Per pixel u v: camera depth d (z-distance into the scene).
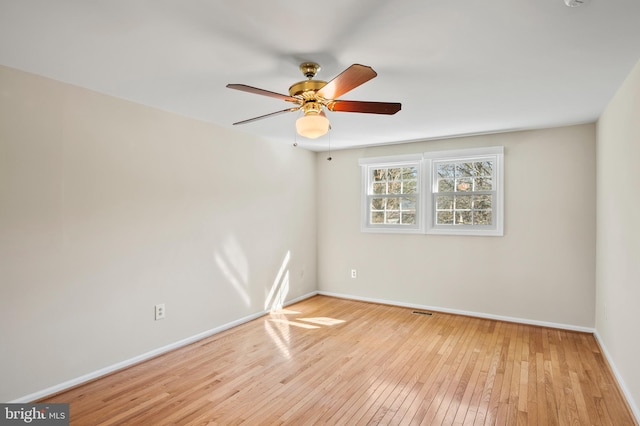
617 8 1.67
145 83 2.70
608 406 2.45
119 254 3.03
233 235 4.14
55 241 2.63
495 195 4.41
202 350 3.44
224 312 4.02
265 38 1.98
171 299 3.45
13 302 2.42
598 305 3.69
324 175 5.60
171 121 3.46
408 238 4.93
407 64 2.32
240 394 2.61
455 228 4.67
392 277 5.05
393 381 2.81
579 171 3.94
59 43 2.05
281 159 4.91
